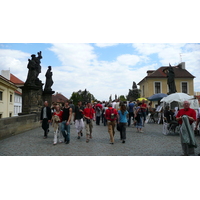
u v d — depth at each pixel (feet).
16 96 166.81
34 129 48.47
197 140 32.83
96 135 38.63
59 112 30.53
